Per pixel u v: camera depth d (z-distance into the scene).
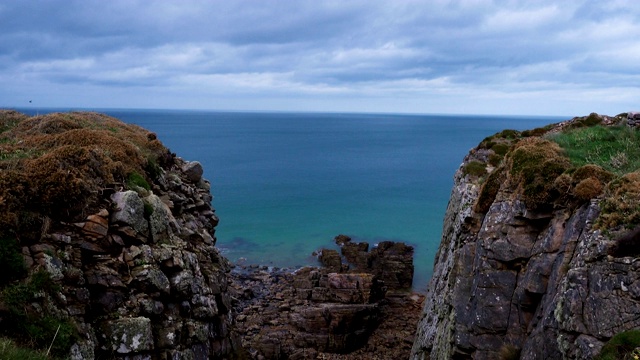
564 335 13.48
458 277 20.05
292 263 57.84
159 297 16.34
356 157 177.62
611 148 22.25
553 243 16.36
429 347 23.38
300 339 34.00
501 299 17.41
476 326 17.64
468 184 24.92
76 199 15.84
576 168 16.94
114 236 16.16
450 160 169.88
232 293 43.06
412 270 51.03
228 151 187.50
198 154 174.75
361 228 74.75
